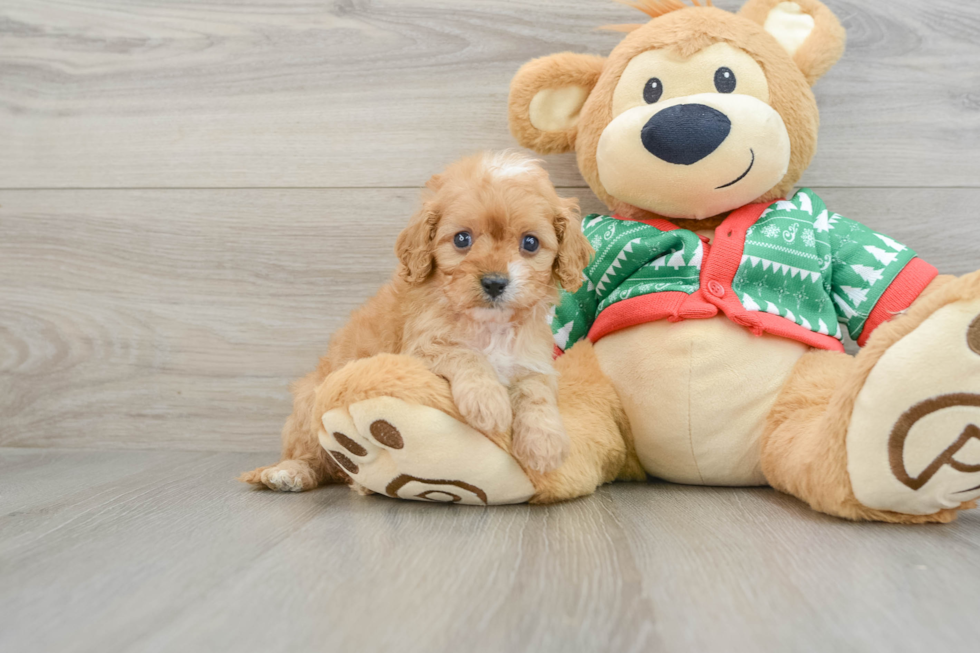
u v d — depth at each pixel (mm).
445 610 936
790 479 1531
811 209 1832
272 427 2281
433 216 1521
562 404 1728
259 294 2273
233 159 2264
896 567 1106
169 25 2262
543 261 1520
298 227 2258
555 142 1966
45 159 2303
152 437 2305
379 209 2240
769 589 1010
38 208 2303
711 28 1731
